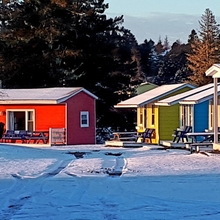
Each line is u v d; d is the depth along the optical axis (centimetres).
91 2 6053
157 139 3919
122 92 5944
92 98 4266
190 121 3581
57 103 3900
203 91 3572
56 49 5378
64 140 3922
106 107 5672
